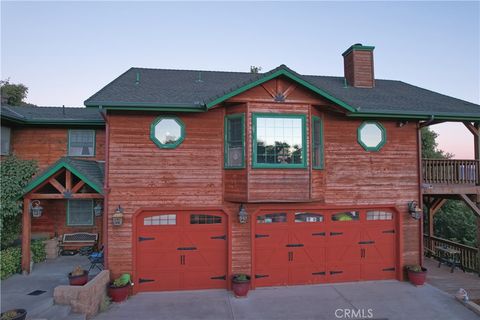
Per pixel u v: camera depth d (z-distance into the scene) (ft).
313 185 28.45
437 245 40.22
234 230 29.27
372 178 31.60
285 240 30.32
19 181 29.43
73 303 21.91
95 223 39.01
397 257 31.83
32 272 30.40
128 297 27.02
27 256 29.73
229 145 29.01
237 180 27.94
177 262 28.91
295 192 27.66
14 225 31.76
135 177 28.12
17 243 35.17
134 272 27.86
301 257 30.53
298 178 27.81
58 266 32.68
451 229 68.80
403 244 31.86
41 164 37.22
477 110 32.71
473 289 29.01
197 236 29.17
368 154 31.68
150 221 28.78
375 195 31.58
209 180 29.01
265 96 27.84
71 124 36.68
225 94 26.00
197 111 27.86
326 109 30.50
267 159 27.53
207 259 29.25
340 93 36.50
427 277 32.55
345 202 30.99
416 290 28.86
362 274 31.53
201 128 29.09
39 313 20.67
